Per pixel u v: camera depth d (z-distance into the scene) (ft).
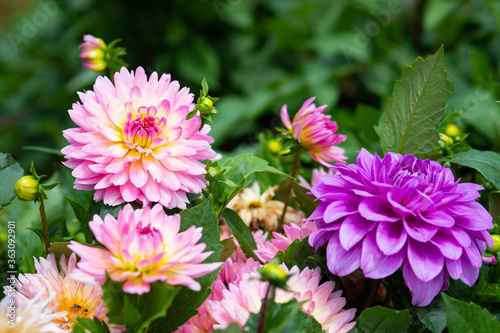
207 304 1.92
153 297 1.69
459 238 1.75
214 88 4.79
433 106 2.15
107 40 4.85
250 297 1.84
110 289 1.69
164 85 2.00
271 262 1.99
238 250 2.18
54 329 1.74
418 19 4.44
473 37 4.20
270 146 2.62
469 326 1.76
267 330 1.70
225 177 2.15
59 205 2.52
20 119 5.80
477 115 3.02
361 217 1.82
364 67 4.63
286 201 2.40
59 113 5.70
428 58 2.13
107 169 1.85
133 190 1.88
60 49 5.48
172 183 1.87
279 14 5.02
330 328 1.85
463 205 1.84
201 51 4.76
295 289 1.89
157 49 4.93
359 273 2.08
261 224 2.39
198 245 1.70
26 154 5.64
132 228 1.72
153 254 1.67
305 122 2.31
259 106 4.41
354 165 1.95
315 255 1.97
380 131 2.40
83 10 5.25
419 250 1.76
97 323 1.76
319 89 4.45
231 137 4.56
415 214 1.78
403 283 1.95
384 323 1.82
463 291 2.03
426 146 2.19
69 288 1.89
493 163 2.14
